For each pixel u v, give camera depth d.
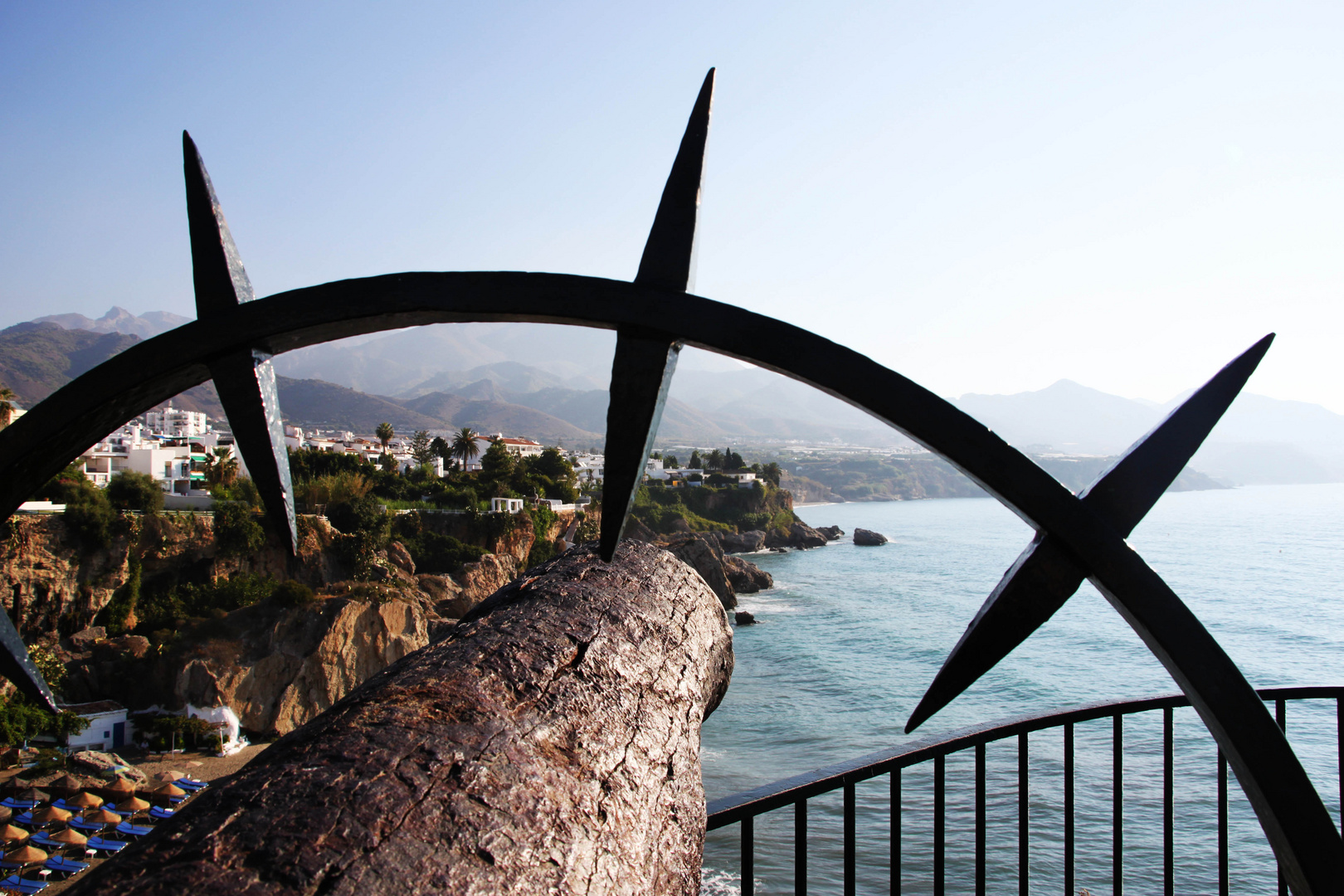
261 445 1.19
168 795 24.38
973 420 1.13
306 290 1.17
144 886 0.85
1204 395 1.19
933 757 2.00
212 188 1.23
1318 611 56.75
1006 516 191.12
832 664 42.25
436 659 1.53
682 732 1.78
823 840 19.69
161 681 30.61
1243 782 1.19
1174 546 107.31
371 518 44.59
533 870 1.06
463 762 1.16
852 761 1.95
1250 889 16.28
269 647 31.67
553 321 1.18
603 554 1.12
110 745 29.12
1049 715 2.15
